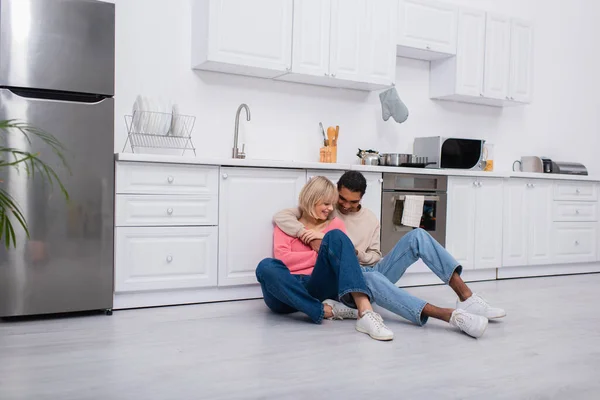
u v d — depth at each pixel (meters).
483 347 2.17
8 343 2.14
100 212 2.65
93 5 2.62
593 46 5.38
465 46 4.19
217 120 3.55
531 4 4.95
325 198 2.71
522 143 4.95
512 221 4.11
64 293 2.59
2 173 2.45
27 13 2.49
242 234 3.05
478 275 4.03
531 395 1.66
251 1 3.29
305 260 2.70
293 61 3.45
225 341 2.19
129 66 3.29
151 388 1.65
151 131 3.20
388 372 1.84
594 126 5.37
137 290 2.79
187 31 3.44
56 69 2.55
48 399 1.55
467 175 3.86
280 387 1.68
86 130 2.61
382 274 2.59
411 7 3.93
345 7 3.63
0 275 2.46
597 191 4.57
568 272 4.50
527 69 4.52
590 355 2.09
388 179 3.54
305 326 2.45
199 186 2.92
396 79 4.23
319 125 3.93
